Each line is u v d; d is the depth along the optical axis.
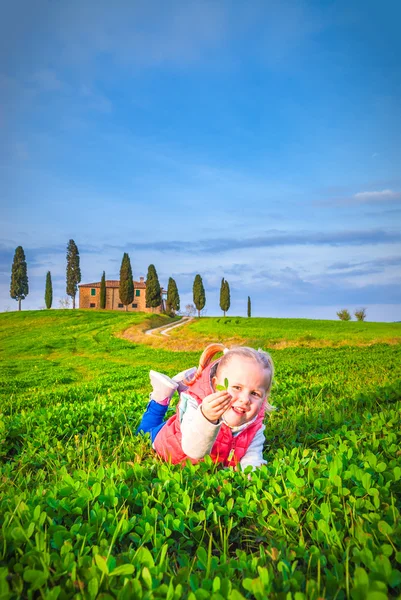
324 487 2.61
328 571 1.76
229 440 3.22
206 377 3.29
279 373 12.05
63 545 1.96
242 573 1.84
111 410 6.24
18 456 4.35
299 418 5.10
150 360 30.77
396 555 1.83
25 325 67.25
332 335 40.41
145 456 3.91
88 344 45.94
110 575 1.70
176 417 3.33
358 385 8.31
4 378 23.22
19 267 84.31
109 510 2.38
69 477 2.78
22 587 1.69
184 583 1.76
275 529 2.30
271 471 3.02
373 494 2.42
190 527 2.30
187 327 60.00
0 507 2.46
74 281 88.94
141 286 95.19
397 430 4.10
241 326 59.69
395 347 25.80
